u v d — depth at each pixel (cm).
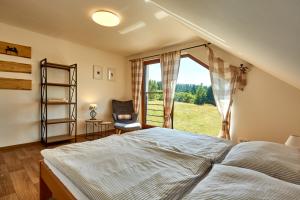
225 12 89
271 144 137
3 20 283
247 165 107
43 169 151
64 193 114
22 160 256
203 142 182
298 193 68
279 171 97
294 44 82
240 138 286
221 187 76
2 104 300
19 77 316
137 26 293
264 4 58
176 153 142
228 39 165
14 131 314
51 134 361
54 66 347
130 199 83
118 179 101
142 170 113
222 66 296
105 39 360
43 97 344
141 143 174
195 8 114
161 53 405
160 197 85
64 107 377
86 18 272
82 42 383
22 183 190
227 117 292
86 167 117
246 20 85
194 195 74
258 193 68
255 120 272
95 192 89
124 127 373
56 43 359
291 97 241
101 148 156
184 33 308
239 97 287
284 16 59
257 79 269
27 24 297
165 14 248
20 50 314
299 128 236
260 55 155
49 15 264
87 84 414
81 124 409
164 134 216
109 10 243
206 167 123
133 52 447
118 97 482
